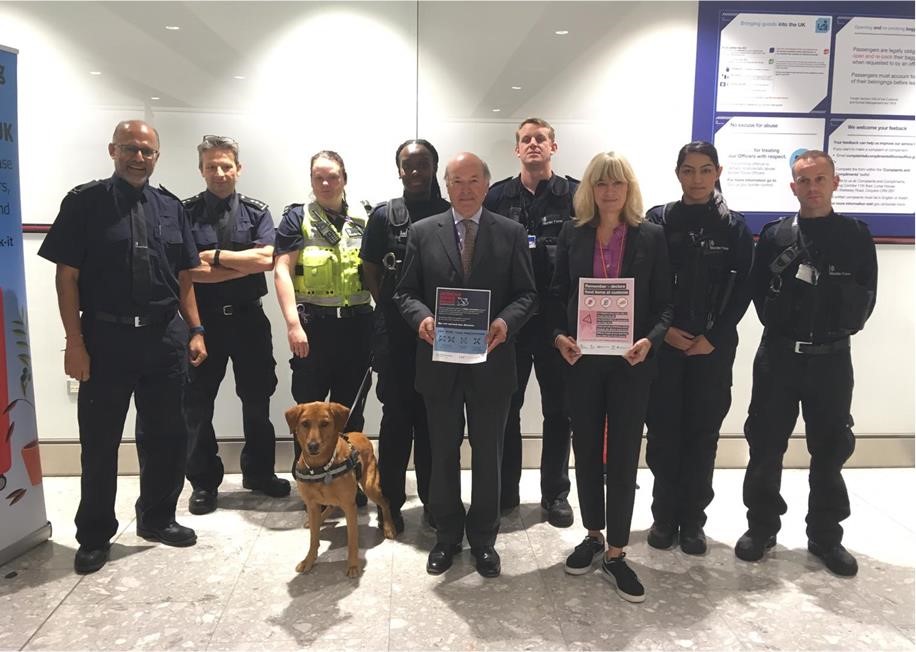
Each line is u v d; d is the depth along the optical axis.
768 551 2.71
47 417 3.54
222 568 2.55
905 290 3.66
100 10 3.32
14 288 2.62
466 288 2.35
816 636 2.13
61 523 2.96
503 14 3.42
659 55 3.47
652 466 2.70
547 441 3.01
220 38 3.38
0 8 3.28
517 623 2.20
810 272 2.45
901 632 2.16
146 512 2.76
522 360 2.87
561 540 2.80
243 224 3.07
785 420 2.58
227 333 3.07
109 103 3.39
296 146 3.47
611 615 2.24
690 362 2.58
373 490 2.72
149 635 2.12
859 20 3.47
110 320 2.48
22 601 2.32
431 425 2.46
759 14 3.45
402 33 3.41
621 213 2.34
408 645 2.08
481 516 2.50
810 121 3.54
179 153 3.44
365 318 2.99
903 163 3.58
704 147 2.44
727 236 2.48
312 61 3.42
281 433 3.65
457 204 2.36
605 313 2.30
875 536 2.87
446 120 3.49
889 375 3.71
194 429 3.08
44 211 3.43
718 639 2.12
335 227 2.96
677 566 2.58
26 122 3.37
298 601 2.32
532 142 2.81
